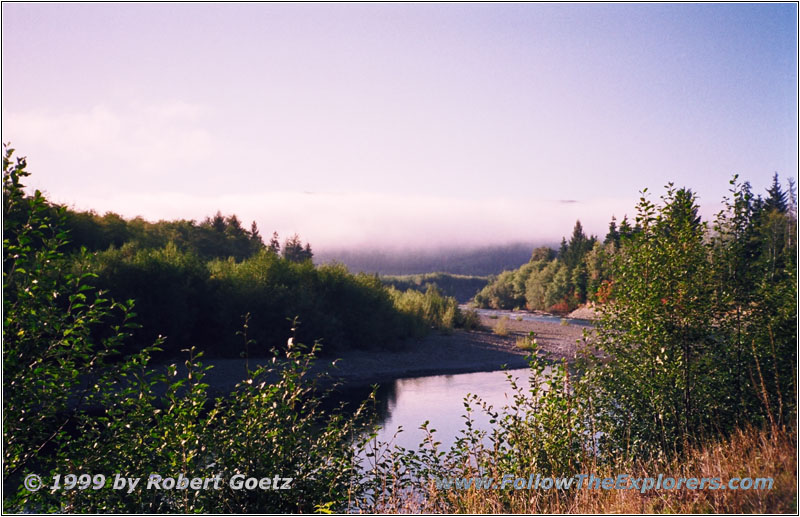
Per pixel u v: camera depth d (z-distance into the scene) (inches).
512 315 3309.5
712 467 226.2
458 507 228.8
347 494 234.8
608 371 303.3
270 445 223.9
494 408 650.8
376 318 1254.3
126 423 205.9
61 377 189.5
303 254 2906.0
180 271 1003.9
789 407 258.2
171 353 955.3
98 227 1539.1
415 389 864.9
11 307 178.2
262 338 1035.3
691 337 286.4
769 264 286.0
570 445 268.8
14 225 176.4
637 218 297.6
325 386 884.0
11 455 184.7
